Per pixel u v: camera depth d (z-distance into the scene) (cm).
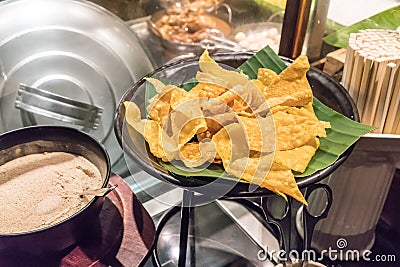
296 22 73
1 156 64
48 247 59
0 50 73
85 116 77
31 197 61
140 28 88
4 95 74
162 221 75
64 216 59
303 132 59
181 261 70
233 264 71
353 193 70
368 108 67
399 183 78
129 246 64
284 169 55
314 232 76
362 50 65
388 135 64
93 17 78
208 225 76
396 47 66
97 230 65
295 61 64
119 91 78
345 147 59
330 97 66
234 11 89
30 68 75
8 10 74
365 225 74
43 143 66
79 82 77
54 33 76
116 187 66
